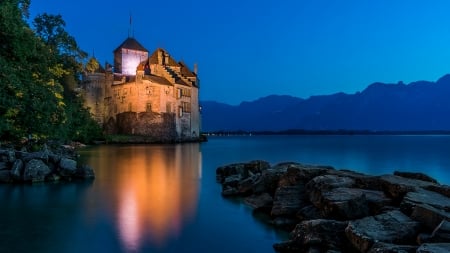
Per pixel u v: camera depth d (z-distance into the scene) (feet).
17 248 45.55
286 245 46.55
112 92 457.68
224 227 57.52
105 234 51.78
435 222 41.98
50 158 107.14
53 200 75.25
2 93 75.10
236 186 88.43
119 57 506.07
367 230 42.16
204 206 72.69
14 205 70.23
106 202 73.72
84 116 238.07
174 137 437.58
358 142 526.57
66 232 52.37
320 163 196.75
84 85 459.32
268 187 77.77
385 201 54.75
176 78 462.60
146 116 419.74
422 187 57.72
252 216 64.95
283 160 209.05
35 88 92.17
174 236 51.93
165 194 85.05
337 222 46.03
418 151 303.48
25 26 99.04
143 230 54.29
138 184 99.35
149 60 462.60
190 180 110.42
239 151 291.38
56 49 194.18
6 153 103.55
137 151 252.42
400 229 42.06
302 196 64.95
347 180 61.77
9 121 90.12
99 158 186.70
